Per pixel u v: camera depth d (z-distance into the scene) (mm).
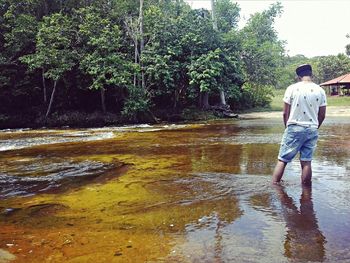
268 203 3656
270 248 2539
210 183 4648
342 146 7988
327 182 4531
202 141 9938
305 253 2441
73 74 22344
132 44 24109
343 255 2398
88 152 8086
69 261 2408
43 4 23359
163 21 24172
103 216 3416
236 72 26984
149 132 13922
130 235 2881
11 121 21094
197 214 3377
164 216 3348
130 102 20875
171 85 22875
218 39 25516
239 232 2869
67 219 3355
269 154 7074
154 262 2363
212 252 2500
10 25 21500
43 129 18469
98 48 20328
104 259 2428
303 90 4324
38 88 22859
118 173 5586
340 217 3166
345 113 22984
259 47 32344
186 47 24234
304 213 3303
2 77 20484
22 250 2621
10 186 4805
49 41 20047
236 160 6426
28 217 3451
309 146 4402
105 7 24188
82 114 21828
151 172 5555
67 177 5355
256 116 24141
